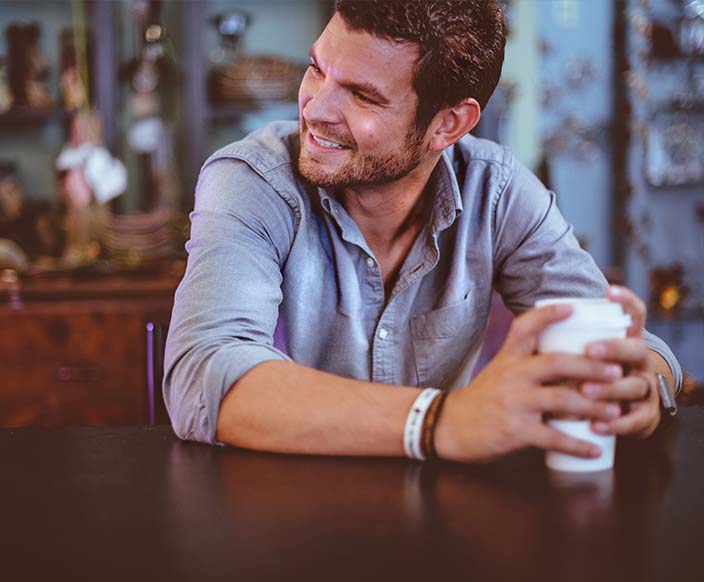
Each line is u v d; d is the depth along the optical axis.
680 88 4.39
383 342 1.50
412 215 1.46
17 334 3.30
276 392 1.10
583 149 4.41
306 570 0.76
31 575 0.76
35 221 3.76
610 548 0.80
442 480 0.98
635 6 4.30
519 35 4.26
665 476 1.00
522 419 0.99
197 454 1.10
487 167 1.50
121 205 3.73
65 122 3.90
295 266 1.41
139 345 3.33
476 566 0.76
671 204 4.46
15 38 3.67
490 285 1.55
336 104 1.26
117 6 3.91
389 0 1.22
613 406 0.98
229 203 1.34
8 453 1.12
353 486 0.97
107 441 1.17
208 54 3.92
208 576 0.75
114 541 0.83
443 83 1.28
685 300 4.43
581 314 0.97
